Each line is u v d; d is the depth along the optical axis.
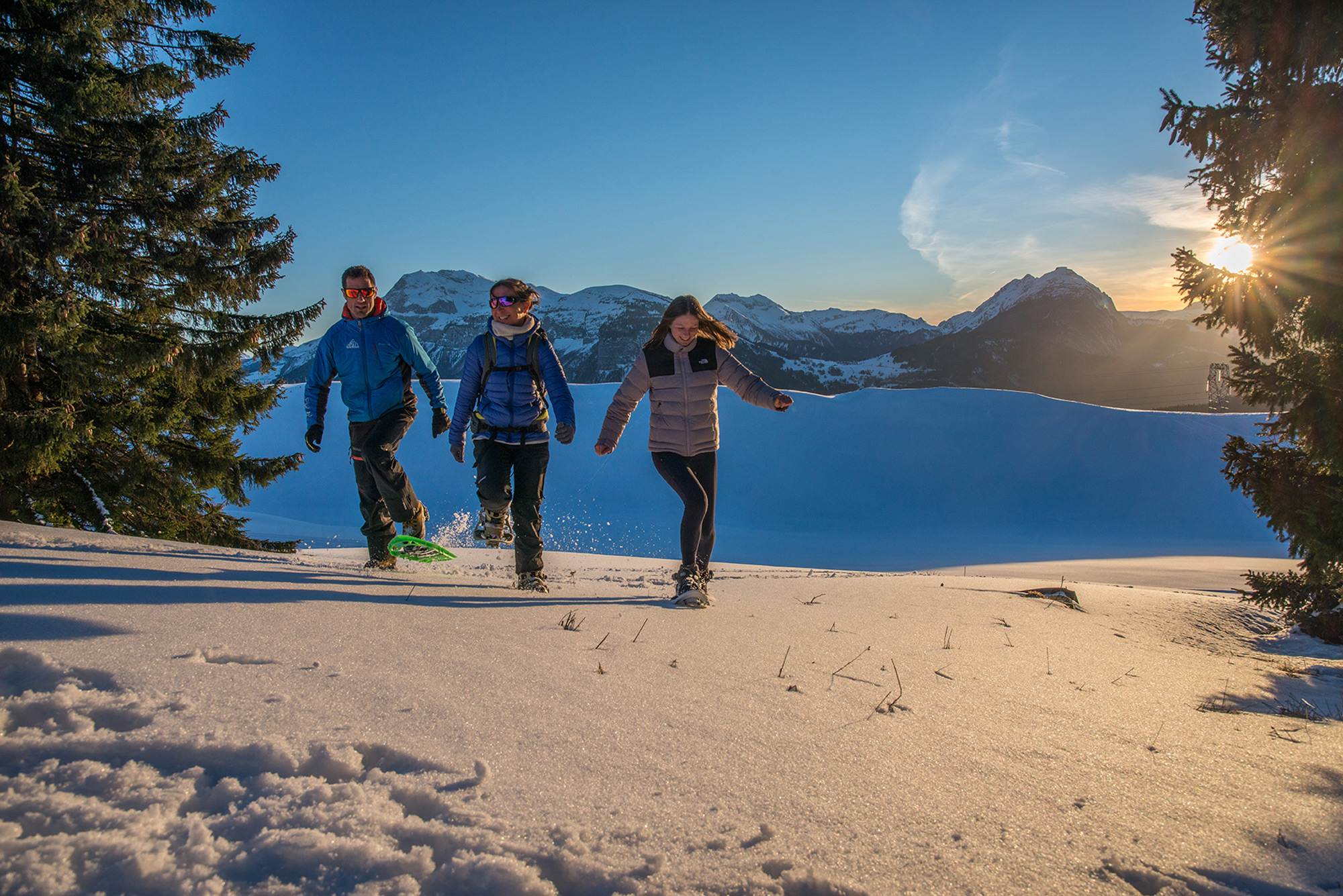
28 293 6.44
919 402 38.72
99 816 1.02
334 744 1.32
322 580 3.20
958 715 1.96
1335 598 5.38
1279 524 5.14
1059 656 3.13
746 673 2.22
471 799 1.21
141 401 7.73
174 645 1.77
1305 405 4.63
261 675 1.65
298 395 37.91
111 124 6.94
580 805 1.22
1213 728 2.05
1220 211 4.99
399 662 1.90
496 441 4.36
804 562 21.66
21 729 1.24
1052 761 1.63
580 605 3.35
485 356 4.32
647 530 28.25
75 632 1.76
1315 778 1.61
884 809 1.31
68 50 6.48
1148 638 4.48
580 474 33.84
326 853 1.01
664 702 1.82
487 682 1.82
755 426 37.50
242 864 0.98
